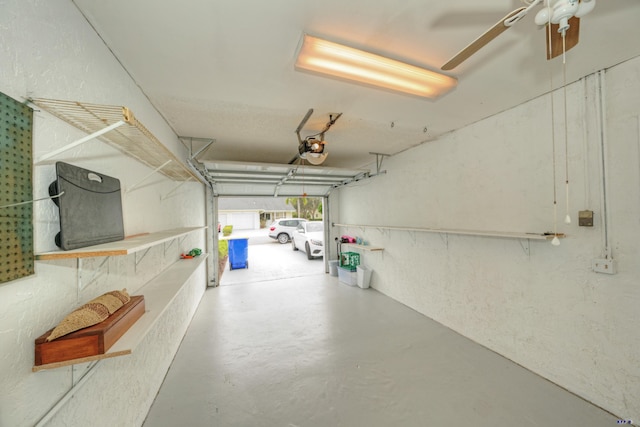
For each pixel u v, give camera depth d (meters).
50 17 0.87
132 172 1.48
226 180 4.24
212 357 2.28
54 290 0.87
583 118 1.69
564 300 1.81
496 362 2.17
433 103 2.05
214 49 1.32
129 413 1.38
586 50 1.40
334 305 3.61
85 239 0.94
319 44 1.21
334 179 4.73
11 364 0.70
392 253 3.88
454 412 1.63
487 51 1.40
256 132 2.68
